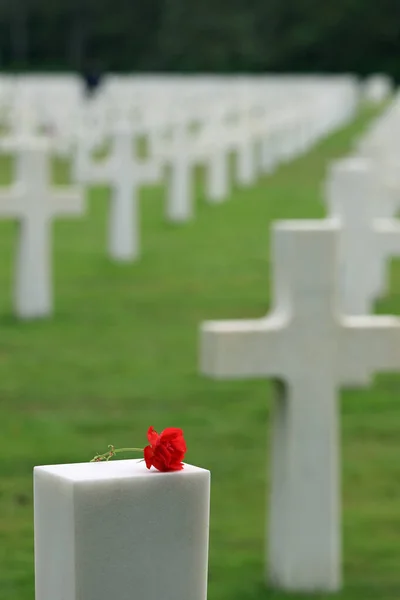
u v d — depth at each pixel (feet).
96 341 52.34
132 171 72.23
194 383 45.39
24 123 140.67
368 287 45.06
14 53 404.36
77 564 15.42
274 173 126.93
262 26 375.45
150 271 69.56
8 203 55.83
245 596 26.32
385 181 57.41
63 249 77.71
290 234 25.62
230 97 191.52
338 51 370.12
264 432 39.11
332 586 26.63
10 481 33.78
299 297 25.79
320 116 171.73
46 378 45.85
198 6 376.48
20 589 26.48
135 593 15.64
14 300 57.67
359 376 26.20
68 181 115.55
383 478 34.68
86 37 401.29
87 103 177.47
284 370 25.86
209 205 99.35
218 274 68.64
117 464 16.17
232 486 33.86
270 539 27.02
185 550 15.80
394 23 366.43
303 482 26.32
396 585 27.22
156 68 385.50
